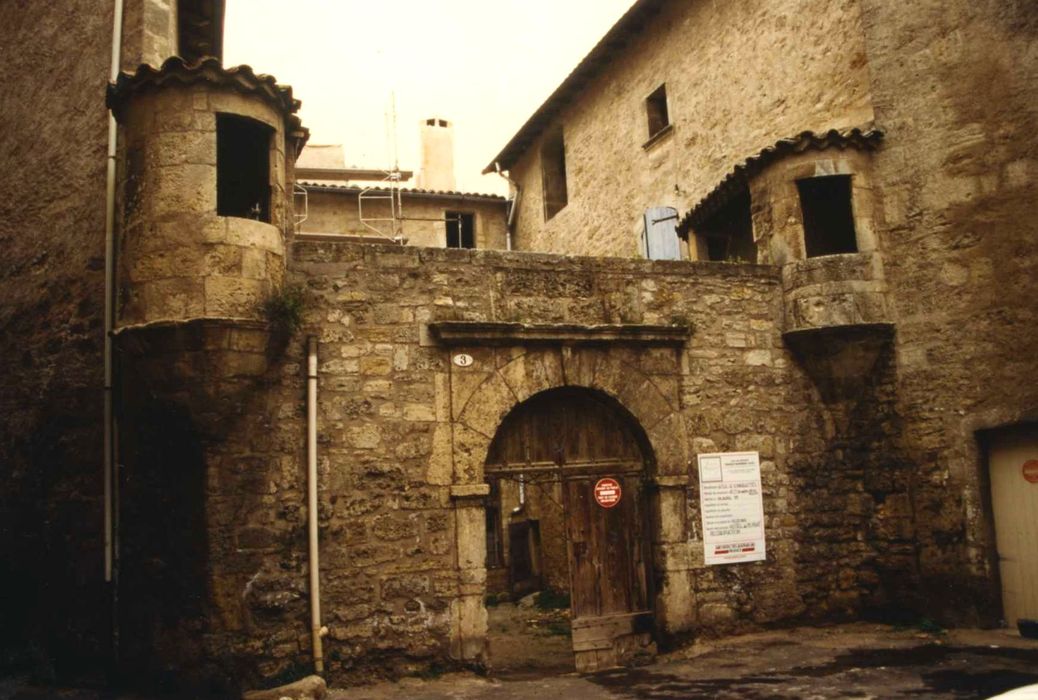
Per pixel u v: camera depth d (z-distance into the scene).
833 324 9.35
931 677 7.04
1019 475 8.82
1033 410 8.53
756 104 12.21
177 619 7.15
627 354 8.89
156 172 7.39
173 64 7.41
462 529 7.99
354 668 7.53
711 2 13.30
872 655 7.92
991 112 9.09
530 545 15.11
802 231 9.67
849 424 9.55
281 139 7.95
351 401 7.85
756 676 7.43
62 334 8.71
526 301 8.61
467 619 7.88
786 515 9.27
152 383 7.25
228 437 7.32
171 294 7.20
